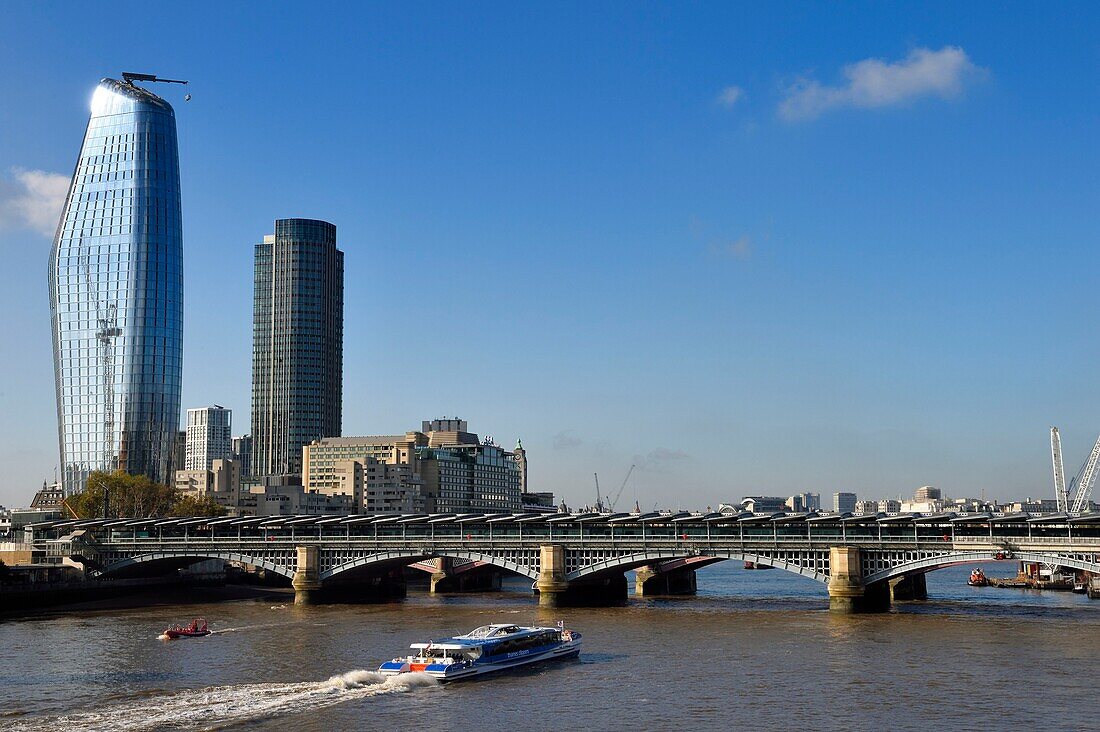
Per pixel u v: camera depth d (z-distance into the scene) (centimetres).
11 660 14438
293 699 11469
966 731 9962
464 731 10088
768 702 11256
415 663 12619
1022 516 19338
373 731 10088
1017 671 12938
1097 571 18212
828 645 15200
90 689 12106
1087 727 10075
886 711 10781
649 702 11331
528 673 13112
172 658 14488
